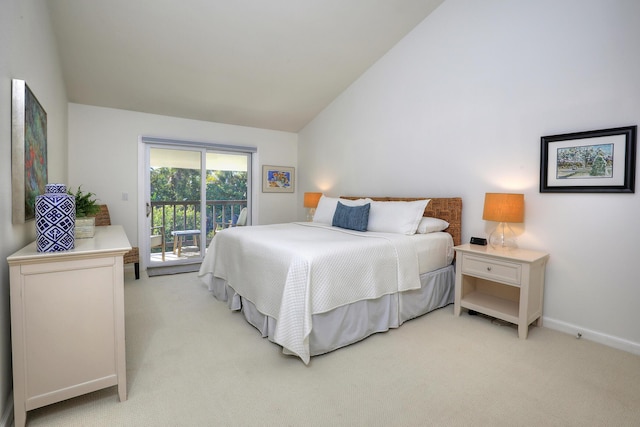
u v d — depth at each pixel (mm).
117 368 1589
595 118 2277
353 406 1584
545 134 2533
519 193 2697
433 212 3275
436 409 1565
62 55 3084
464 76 3070
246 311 2572
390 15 3264
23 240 1766
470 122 3035
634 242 2143
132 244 4207
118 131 4082
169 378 1804
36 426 1422
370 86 4059
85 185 3900
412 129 3568
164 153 4434
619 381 1810
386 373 1876
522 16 2648
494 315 2514
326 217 3793
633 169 2113
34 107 1889
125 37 3002
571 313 2438
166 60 3354
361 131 4219
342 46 3574
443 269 3002
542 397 1663
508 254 2463
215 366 1934
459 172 3139
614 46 2184
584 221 2357
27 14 1821
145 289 3441
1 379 1371
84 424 1441
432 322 2641
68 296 1468
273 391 1697
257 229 3189
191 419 1482
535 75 2582
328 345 2092
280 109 4660
